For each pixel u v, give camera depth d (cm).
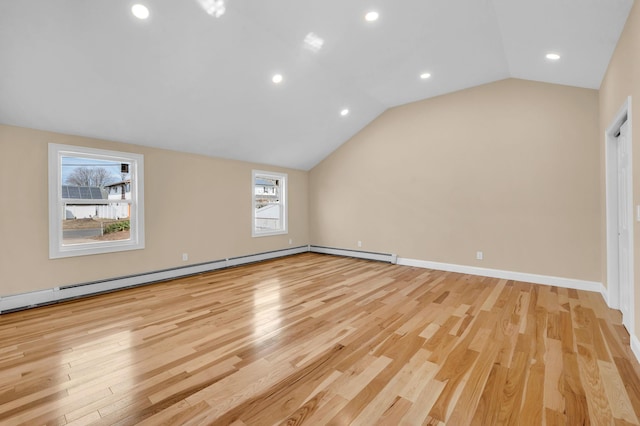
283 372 204
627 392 179
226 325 283
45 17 242
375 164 594
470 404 170
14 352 233
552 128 413
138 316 307
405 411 165
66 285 363
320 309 325
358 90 481
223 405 171
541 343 243
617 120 279
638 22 212
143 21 268
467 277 461
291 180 672
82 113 343
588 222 391
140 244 429
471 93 476
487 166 464
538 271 425
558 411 163
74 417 162
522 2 248
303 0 275
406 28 317
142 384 191
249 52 340
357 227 626
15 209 330
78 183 392
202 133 453
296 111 482
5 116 316
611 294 323
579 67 340
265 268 534
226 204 543
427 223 527
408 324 284
